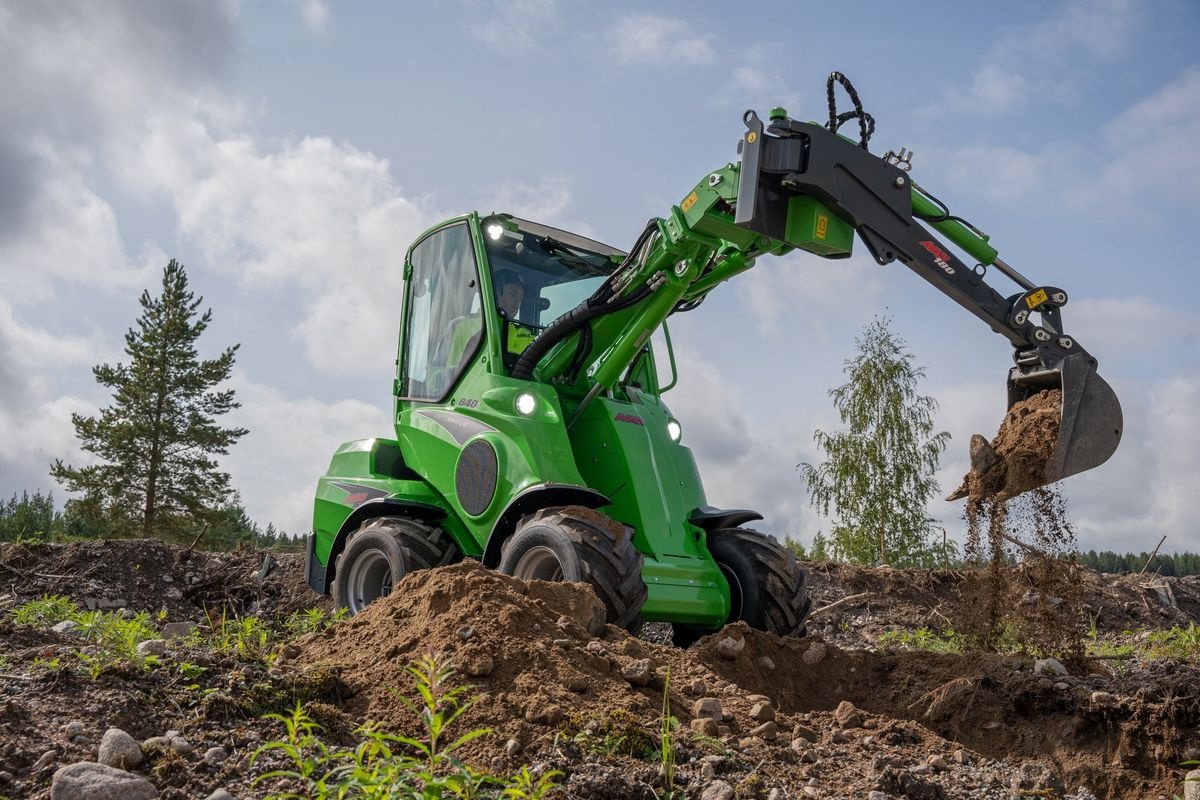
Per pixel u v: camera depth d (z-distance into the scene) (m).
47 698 3.47
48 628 5.04
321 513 8.38
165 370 28.23
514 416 6.76
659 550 6.43
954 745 4.32
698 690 4.42
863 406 23.42
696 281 6.86
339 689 3.88
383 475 8.05
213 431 27.95
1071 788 4.32
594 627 4.88
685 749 3.68
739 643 5.21
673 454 6.99
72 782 2.85
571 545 5.70
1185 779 3.96
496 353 7.19
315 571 8.52
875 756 3.99
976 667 5.11
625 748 3.58
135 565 10.49
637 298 6.81
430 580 4.77
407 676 3.96
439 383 7.77
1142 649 8.91
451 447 7.13
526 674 3.97
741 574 6.57
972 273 6.04
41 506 26.83
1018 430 6.00
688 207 6.41
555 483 6.23
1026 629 5.80
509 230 7.80
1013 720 4.73
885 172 6.00
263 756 3.27
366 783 2.75
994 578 5.98
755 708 4.23
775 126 5.92
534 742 3.56
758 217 5.86
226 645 4.88
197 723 3.44
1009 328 6.04
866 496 23.08
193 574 10.69
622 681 4.19
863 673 5.29
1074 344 5.96
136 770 3.09
